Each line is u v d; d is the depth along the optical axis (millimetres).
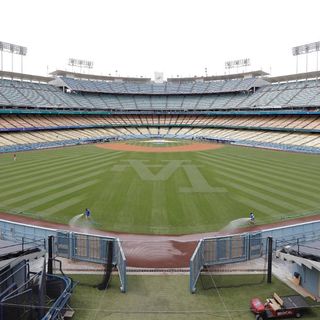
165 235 22719
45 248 17828
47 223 24734
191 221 25203
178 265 18469
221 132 98438
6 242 16797
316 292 15031
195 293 15344
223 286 15969
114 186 35438
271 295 15164
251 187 34969
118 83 126062
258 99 102375
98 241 17953
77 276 17000
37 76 109125
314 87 92750
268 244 16781
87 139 87250
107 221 25203
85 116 107375
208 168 46812
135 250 20438
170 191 33469
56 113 96062
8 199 30453
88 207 28281
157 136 105812
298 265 16109
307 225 21391
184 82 129250
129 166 48438
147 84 128500
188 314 13648
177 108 116500
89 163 51156
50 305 13992
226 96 115312
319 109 83688
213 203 29469
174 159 56312
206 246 17438
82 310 13969
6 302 12133
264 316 13312
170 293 15383
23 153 64375
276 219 25609
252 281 16484
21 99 91312
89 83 119000
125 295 15188
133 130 108688
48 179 38656
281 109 91562
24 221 25094
